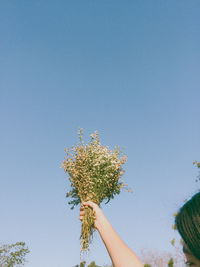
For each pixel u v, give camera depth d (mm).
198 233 637
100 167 3893
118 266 1127
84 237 3080
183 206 708
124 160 4066
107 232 1296
